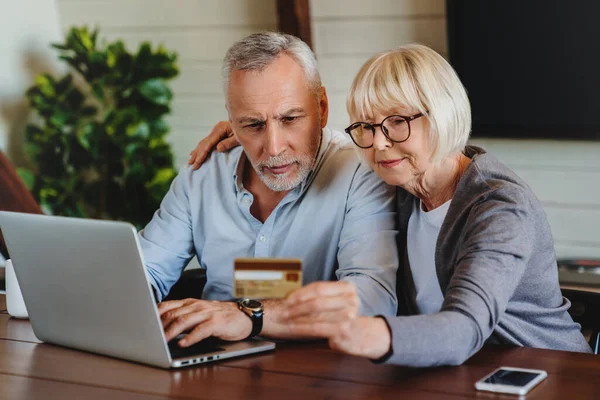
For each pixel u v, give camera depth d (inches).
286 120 67.9
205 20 152.5
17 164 154.3
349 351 48.5
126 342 57.3
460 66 130.4
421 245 66.9
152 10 156.1
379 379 52.0
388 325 49.4
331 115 143.5
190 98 156.6
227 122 80.1
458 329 50.9
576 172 128.9
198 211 77.9
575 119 125.0
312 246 73.7
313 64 69.2
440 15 132.4
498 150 133.3
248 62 66.7
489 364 54.1
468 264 55.3
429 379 51.6
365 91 61.0
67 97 149.6
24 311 70.6
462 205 61.0
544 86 125.9
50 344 63.4
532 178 131.8
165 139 159.5
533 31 124.8
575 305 72.8
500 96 129.2
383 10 136.0
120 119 144.2
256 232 75.5
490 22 127.0
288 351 58.7
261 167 69.9
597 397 47.9
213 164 78.0
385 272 66.9
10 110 152.4
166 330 59.2
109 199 149.9
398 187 70.0
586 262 123.4
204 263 78.2
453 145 61.4
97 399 51.3
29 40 155.9
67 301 60.0
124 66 144.3
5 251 86.1
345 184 72.8
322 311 48.1
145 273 53.6
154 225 79.2
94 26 161.3
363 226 70.3
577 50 122.6
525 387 48.6
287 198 73.1
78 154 149.3
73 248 57.3
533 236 58.6
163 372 55.2
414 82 59.7
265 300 62.1
